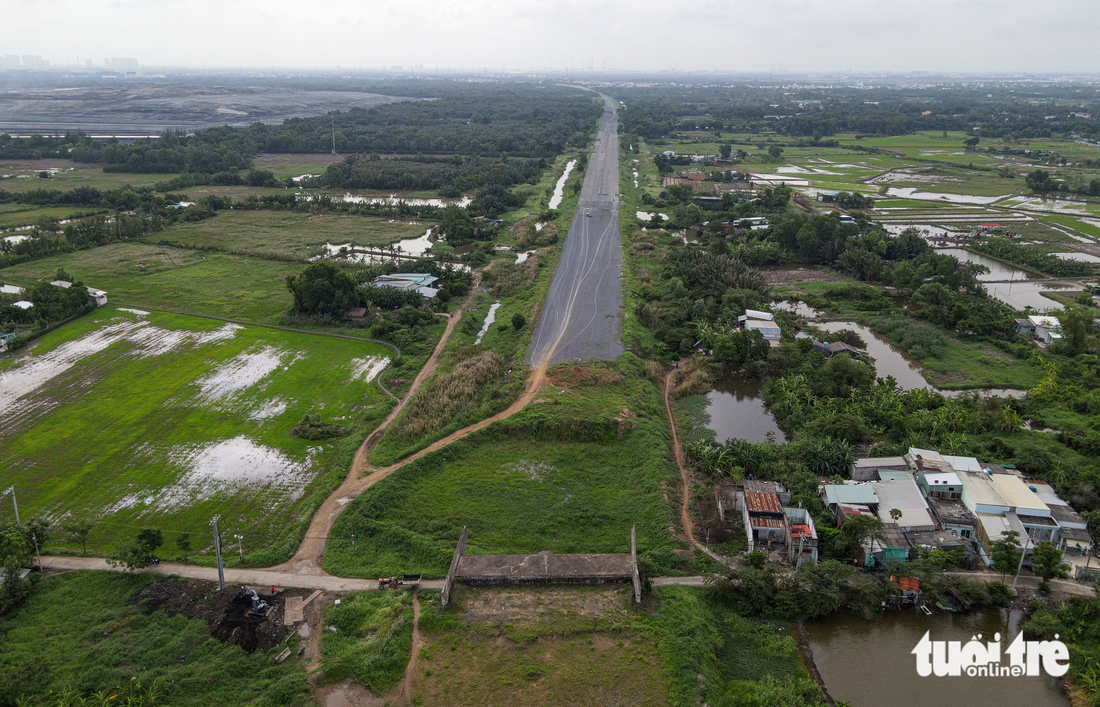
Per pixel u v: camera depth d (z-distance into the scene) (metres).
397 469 62.50
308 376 83.56
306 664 42.31
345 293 102.31
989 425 71.00
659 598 48.22
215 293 112.00
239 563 51.00
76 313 101.75
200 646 43.09
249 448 67.31
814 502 57.56
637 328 96.94
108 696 38.97
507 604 47.38
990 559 52.00
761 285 112.50
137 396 77.69
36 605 46.44
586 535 55.34
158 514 57.06
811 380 81.06
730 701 40.34
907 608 48.94
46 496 59.16
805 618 47.94
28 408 74.62
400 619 45.22
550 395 75.56
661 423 72.88
